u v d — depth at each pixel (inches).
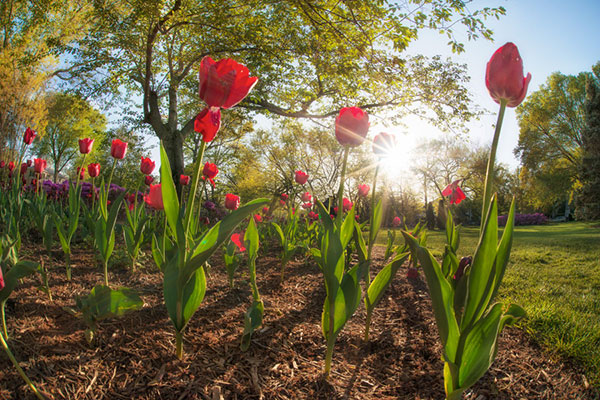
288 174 1016.9
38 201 152.9
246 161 1041.5
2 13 481.1
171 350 72.1
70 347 67.7
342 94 487.5
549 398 67.9
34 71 451.5
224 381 64.7
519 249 308.0
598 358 80.7
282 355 77.2
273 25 414.0
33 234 168.4
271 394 62.8
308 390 65.3
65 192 227.8
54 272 115.0
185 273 61.4
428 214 666.8
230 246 117.0
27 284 98.6
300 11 304.7
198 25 391.5
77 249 151.9
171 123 469.7
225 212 314.5
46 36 542.0
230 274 119.1
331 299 65.9
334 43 332.2
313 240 201.9
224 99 53.1
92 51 391.9
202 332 82.7
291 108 490.9
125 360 66.7
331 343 69.4
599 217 868.0
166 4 382.3
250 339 79.4
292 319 98.3
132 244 124.2
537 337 92.5
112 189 293.4
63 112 772.6
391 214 629.6
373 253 246.4
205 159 1027.9
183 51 510.9
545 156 1320.1
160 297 102.7
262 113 538.9
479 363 49.6
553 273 187.8
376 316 107.7
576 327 98.2
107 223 92.9
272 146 1033.5
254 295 82.1
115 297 66.2
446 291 50.4
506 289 148.0
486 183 50.3
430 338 92.8
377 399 64.7
